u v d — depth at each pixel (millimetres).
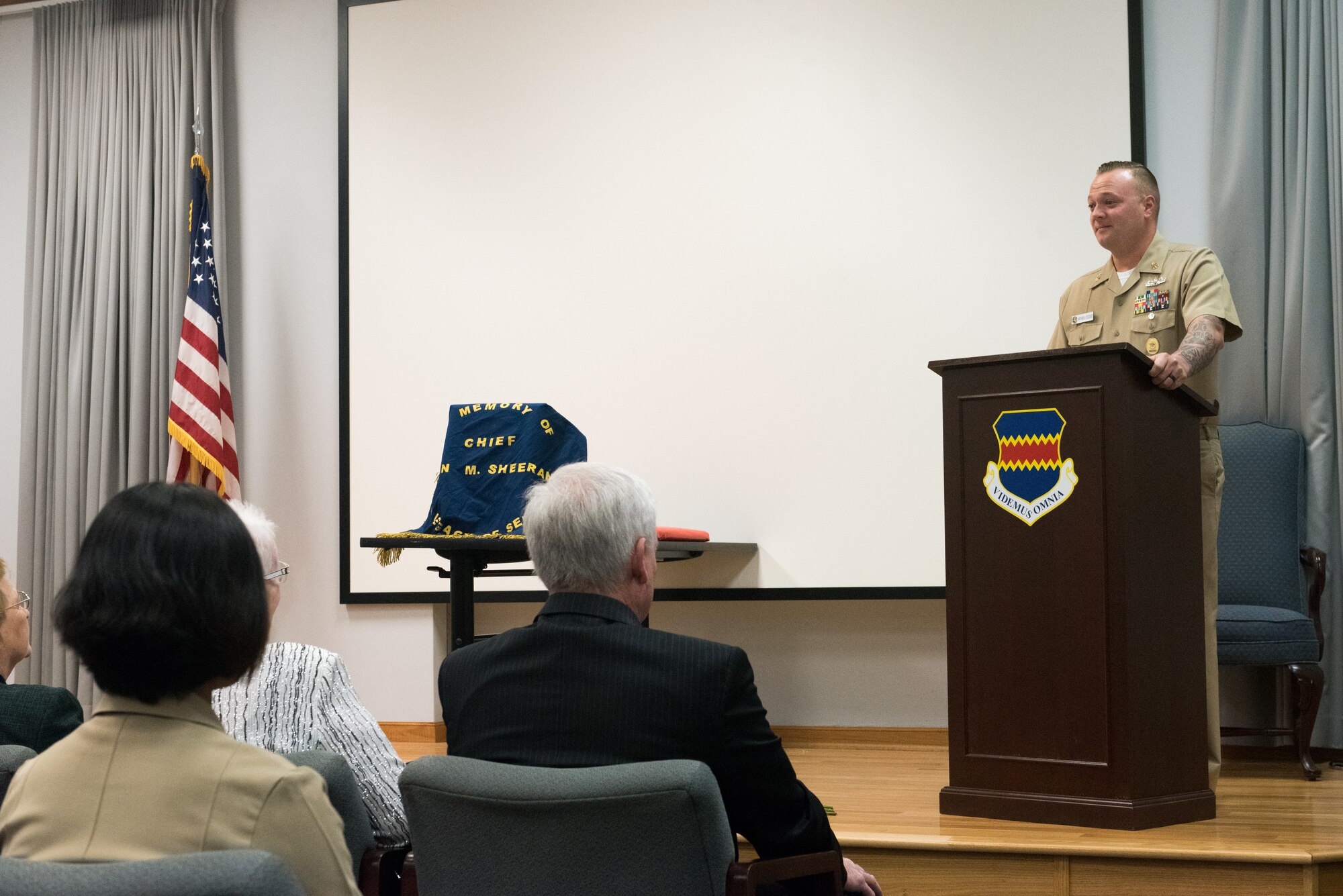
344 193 5168
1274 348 4121
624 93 4859
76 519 5355
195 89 5406
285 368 5281
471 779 1500
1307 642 3574
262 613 1130
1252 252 4164
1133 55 4293
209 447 4953
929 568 4402
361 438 5074
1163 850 2512
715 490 4641
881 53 4559
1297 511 3928
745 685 1656
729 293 4680
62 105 5602
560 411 4844
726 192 4711
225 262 5328
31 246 5590
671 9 4820
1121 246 3330
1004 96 4414
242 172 5414
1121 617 2697
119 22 5543
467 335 4984
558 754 1611
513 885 1503
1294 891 2469
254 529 2059
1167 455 2873
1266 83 4234
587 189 4879
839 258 4562
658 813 1445
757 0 4715
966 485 2920
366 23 5191
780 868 1632
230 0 5504
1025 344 4348
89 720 1101
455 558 3258
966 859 2643
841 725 4555
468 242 5008
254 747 1094
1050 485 2797
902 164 4512
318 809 1068
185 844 1019
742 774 1643
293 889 918
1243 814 2900
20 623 2225
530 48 4992
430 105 5098
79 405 5410
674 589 4637
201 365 5004
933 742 4434
